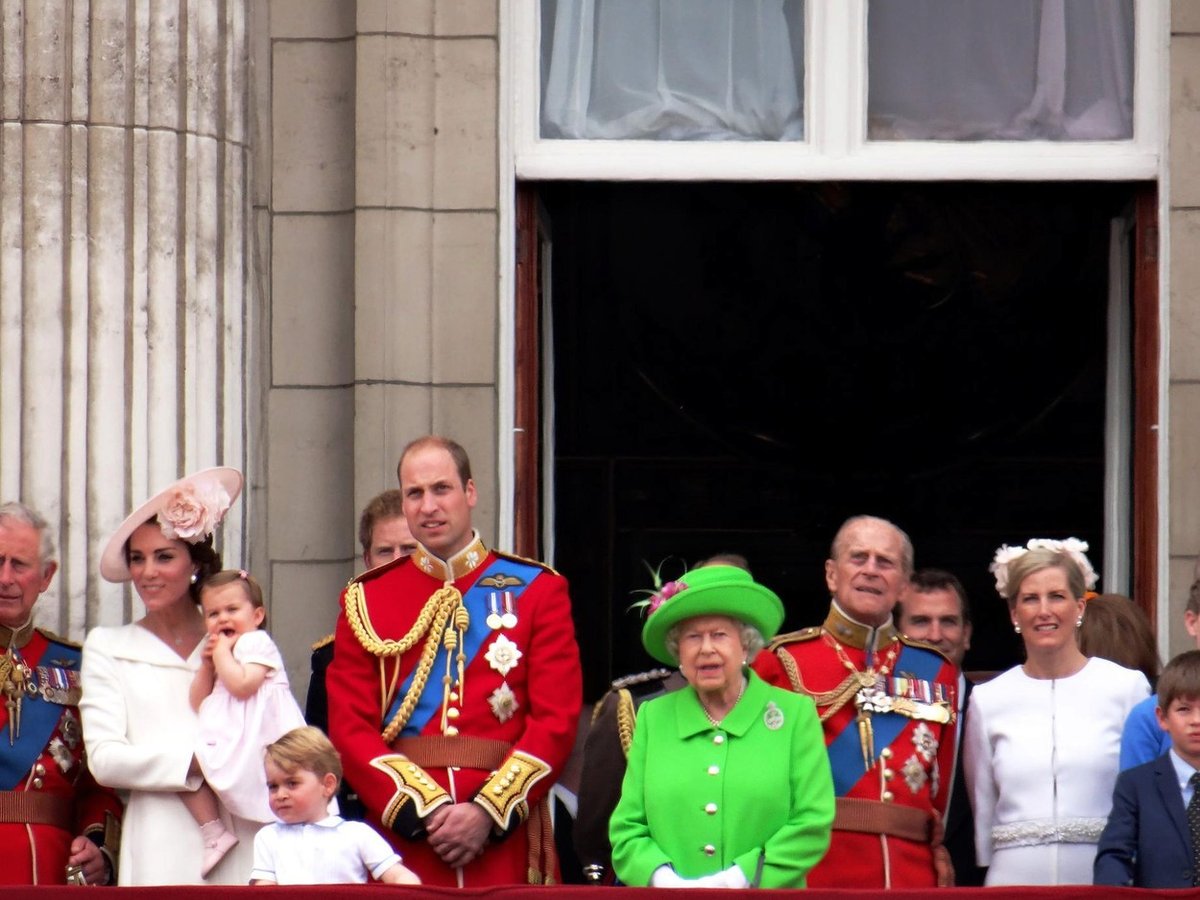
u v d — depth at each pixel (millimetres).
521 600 22891
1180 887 21281
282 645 27531
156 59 26484
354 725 22453
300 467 27672
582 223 40625
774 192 39188
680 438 41969
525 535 28000
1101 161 27750
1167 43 27406
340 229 27844
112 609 25750
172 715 22719
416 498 22891
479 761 22375
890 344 40688
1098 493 41438
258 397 27656
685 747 21422
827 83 28062
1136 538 27719
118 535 23109
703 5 28453
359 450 27281
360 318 27391
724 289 40781
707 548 42312
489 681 22578
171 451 26172
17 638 23312
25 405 25938
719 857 21031
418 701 22562
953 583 25906
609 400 41719
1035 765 22688
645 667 42094
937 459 41688
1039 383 40844
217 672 22594
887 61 28328
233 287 26938
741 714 21469
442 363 27422
